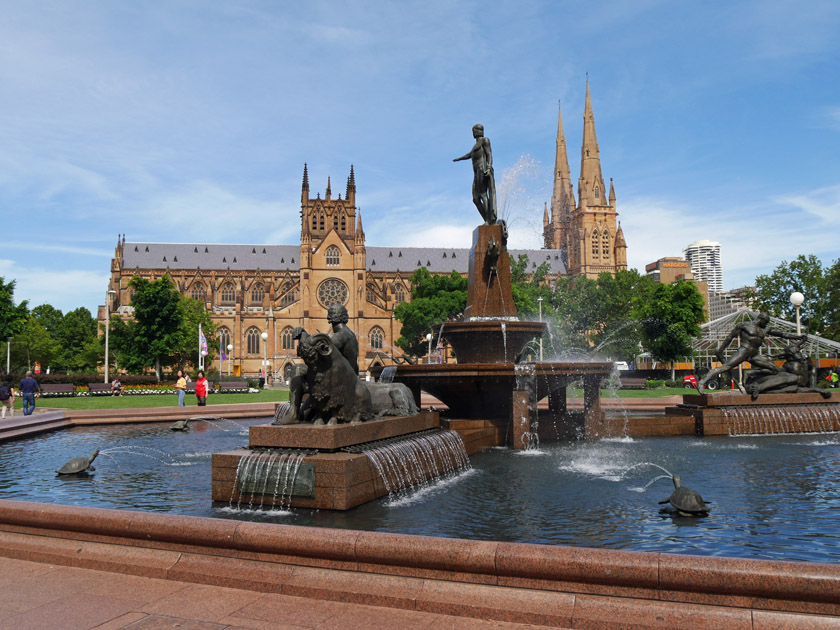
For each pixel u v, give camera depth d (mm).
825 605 5309
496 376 18984
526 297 87812
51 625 5699
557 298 100000
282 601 6336
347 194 140375
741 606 5516
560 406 22594
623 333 91438
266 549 6922
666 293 85062
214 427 26625
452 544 6352
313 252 131000
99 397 49281
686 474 14273
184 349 101312
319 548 6691
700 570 5613
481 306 21656
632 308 96750
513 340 20703
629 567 5773
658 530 9469
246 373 128625
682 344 83750
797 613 5355
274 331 128750
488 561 6152
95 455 15289
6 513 8141
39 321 149000
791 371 23109
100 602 6305
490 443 19156
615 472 14625
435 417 15867
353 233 138750
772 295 84812
